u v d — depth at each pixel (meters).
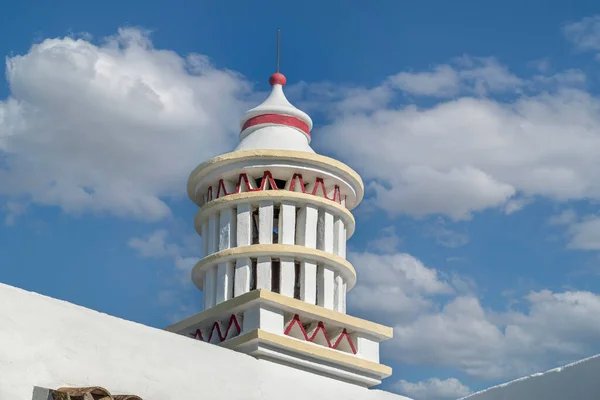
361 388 21.97
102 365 17.50
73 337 17.28
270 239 22.56
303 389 20.81
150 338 18.47
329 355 21.72
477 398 22.98
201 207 23.66
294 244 22.64
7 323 16.55
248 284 22.19
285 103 24.39
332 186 23.59
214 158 23.23
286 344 21.08
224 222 23.03
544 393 21.58
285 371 20.70
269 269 22.22
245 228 22.70
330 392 21.31
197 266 23.06
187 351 19.02
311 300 22.30
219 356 19.58
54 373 16.80
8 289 16.78
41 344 16.83
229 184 23.41
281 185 23.75
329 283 22.73
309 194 22.94
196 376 18.95
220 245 22.89
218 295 22.48
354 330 22.67
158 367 18.38
